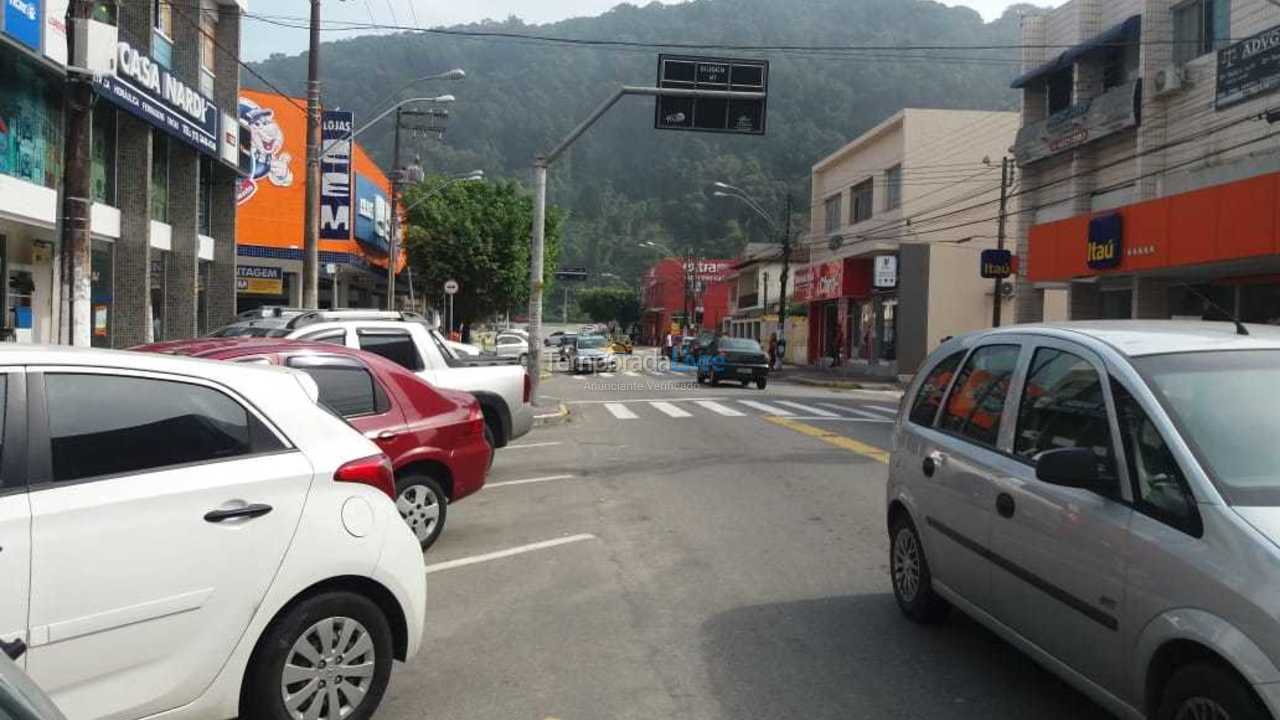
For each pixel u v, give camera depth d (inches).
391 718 171.5
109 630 129.6
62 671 125.6
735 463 487.5
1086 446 157.0
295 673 149.6
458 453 295.0
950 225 1483.8
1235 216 677.9
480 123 5442.9
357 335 372.5
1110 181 942.4
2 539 122.6
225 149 909.2
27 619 123.0
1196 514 130.4
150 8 744.3
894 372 1504.7
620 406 856.3
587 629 220.8
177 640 135.9
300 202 1380.4
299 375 168.2
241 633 142.1
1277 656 111.8
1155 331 171.6
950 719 170.7
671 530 326.6
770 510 362.3
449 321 1652.3
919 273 1477.6
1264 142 737.0
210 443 147.1
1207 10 818.8
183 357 155.2
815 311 2031.3
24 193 583.5
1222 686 118.8
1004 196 1101.1
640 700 179.8
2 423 129.3
